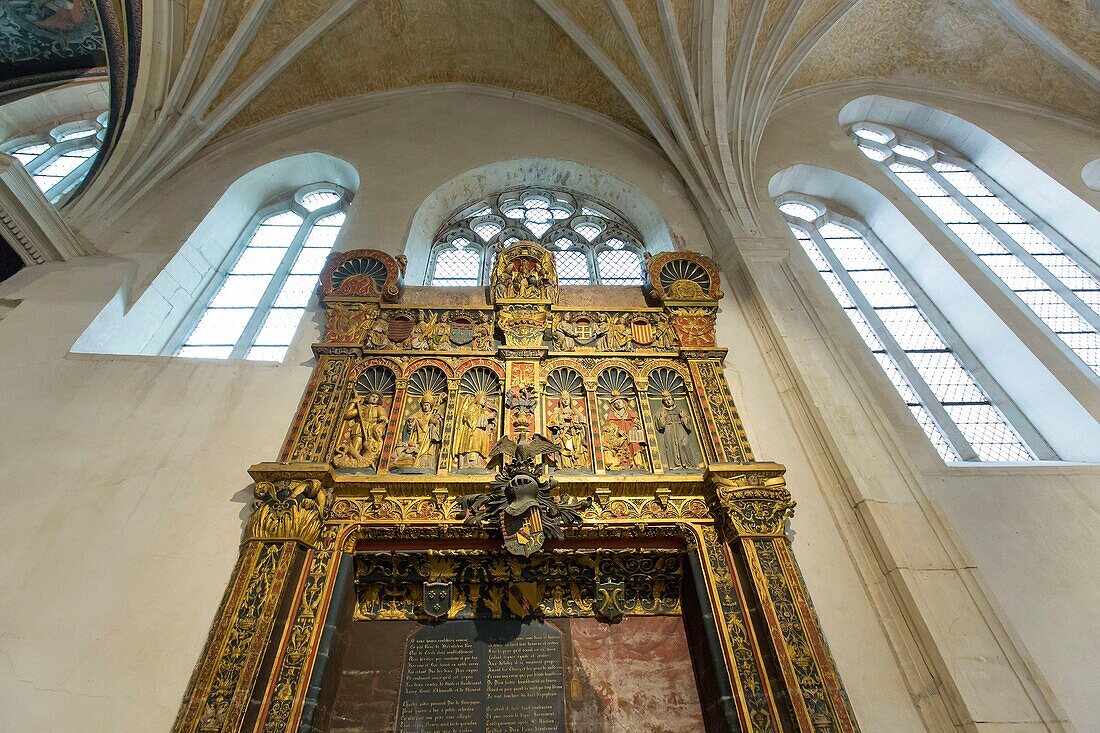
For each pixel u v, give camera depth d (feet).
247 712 11.92
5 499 15.35
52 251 21.39
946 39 33.83
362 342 19.33
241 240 26.55
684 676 14.47
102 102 33.50
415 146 29.43
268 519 14.61
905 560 14.70
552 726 13.61
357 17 30.12
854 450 17.04
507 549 14.34
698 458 17.42
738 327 21.29
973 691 12.71
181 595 13.99
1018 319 22.36
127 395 17.84
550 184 29.99
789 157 29.84
